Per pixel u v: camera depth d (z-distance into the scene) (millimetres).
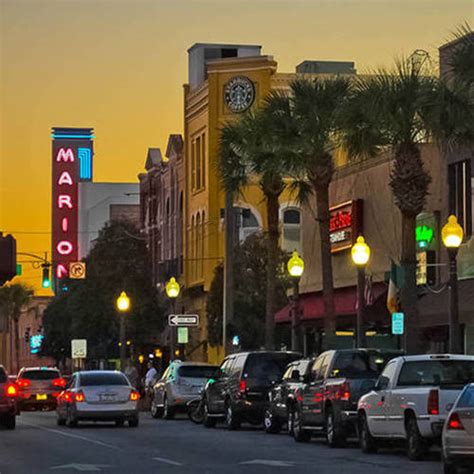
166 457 48500
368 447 50281
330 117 78250
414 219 65500
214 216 143125
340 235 96375
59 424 77812
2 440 60312
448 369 47969
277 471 41625
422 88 64875
